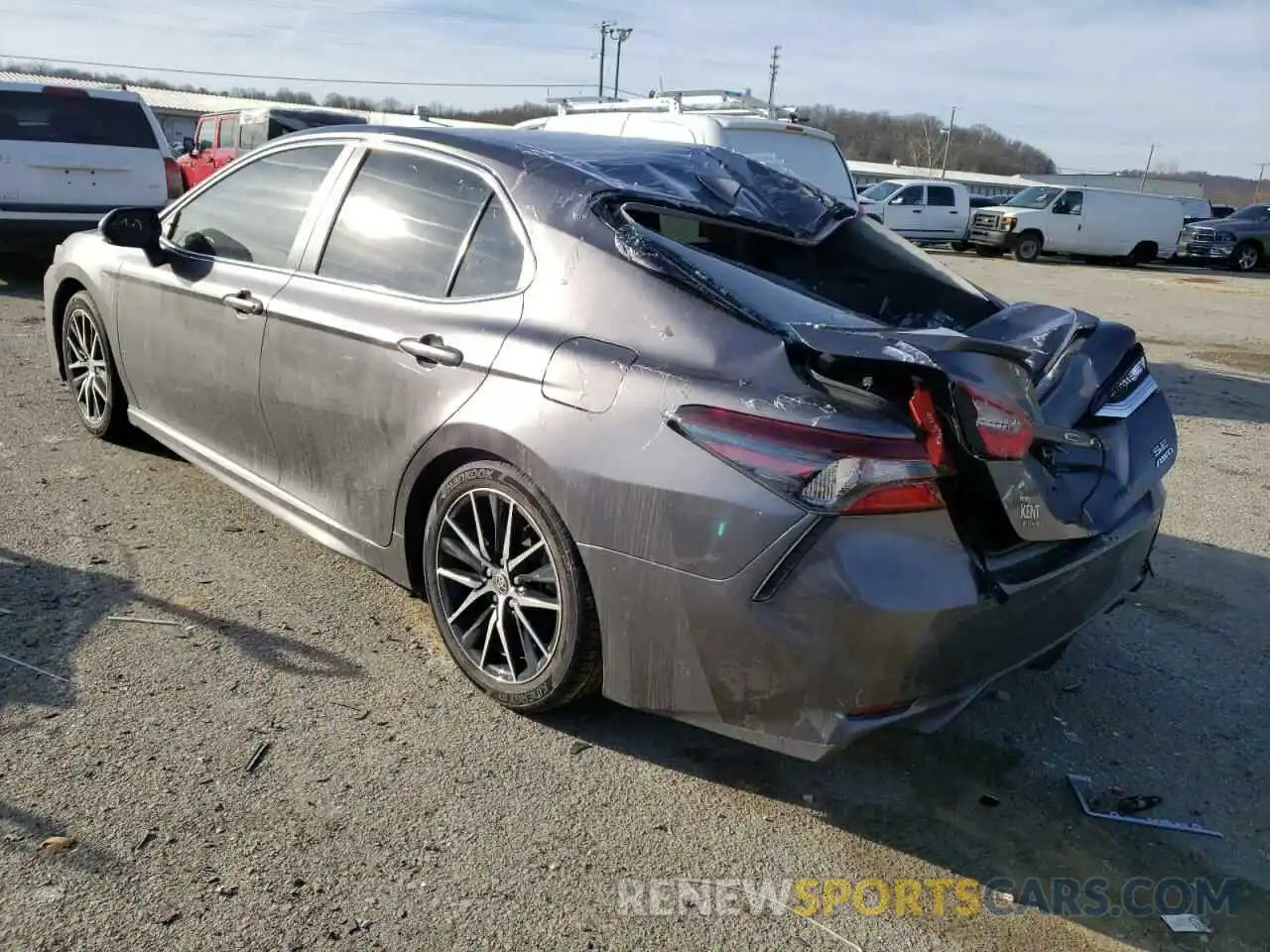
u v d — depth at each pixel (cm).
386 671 329
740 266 303
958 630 246
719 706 260
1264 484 609
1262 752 325
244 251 403
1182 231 2823
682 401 258
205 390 412
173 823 253
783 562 241
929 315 337
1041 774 305
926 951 235
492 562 308
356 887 238
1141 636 400
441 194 339
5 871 233
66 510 432
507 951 224
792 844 267
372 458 337
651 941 231
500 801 273
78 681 308
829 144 843
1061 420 291
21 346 729
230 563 396
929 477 240
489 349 299
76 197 964
